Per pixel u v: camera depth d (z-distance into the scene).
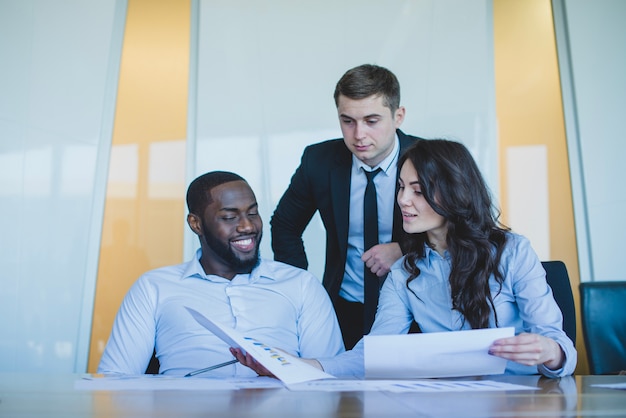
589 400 0.99
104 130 3.67
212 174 2.06
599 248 3.52
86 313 3.56
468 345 1.36
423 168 1.79
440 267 1.85
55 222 3.57
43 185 3.57
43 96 3.61
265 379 1.39
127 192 3.67
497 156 3.63
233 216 1.97
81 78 3.67
